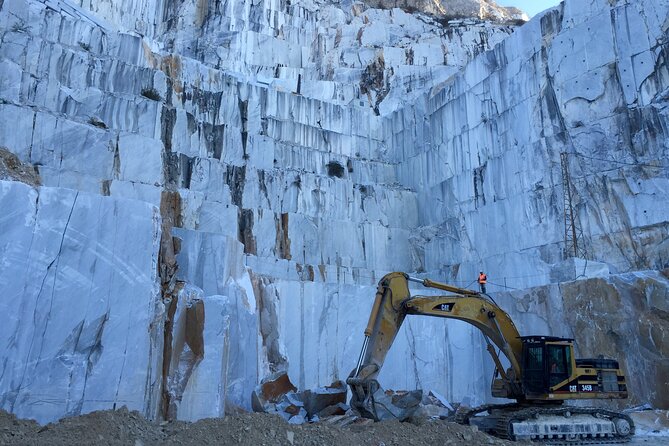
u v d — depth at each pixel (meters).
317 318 21.02
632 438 13.64
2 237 10.10
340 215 30.50
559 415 13.14
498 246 27.30
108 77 25.84
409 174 34.50
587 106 24.48
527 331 22.08
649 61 22.69
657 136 21.98
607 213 22.94
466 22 47.31
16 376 9.73
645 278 18.67
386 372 21.28
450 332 23.27
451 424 11.05
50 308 10.30
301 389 19.84
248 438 8.68
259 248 26.33
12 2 23.95
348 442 9.23
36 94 22.52
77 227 10.95
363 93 40.03
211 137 28.30
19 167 15.38
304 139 33.06
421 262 31.33
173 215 23.14
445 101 32.62
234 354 15.36
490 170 28.64
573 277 21.56
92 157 22.08
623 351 18.83
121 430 8.45
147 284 11.43
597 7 24.83
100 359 10.55
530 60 27.22
